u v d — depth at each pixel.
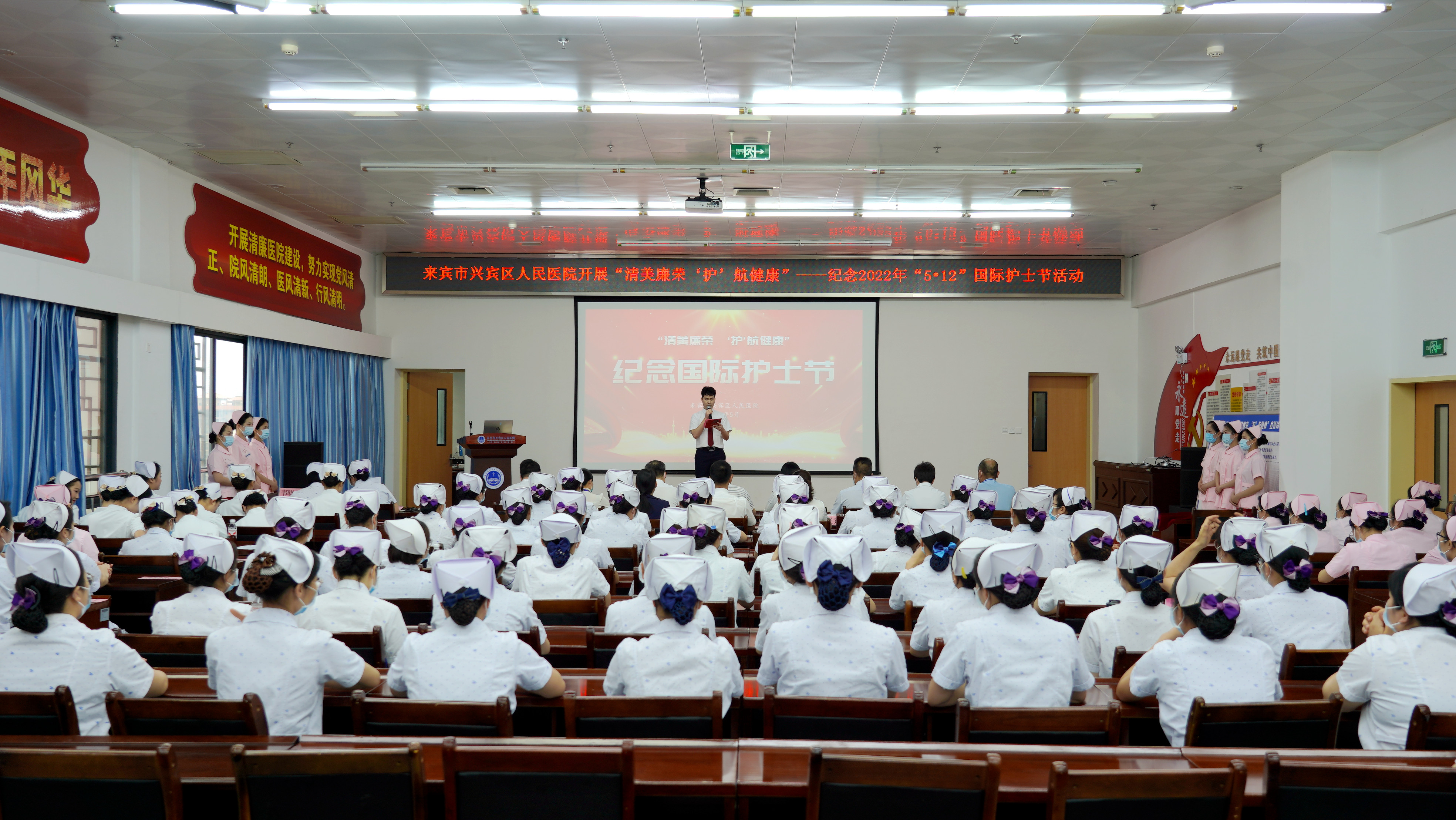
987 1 5.90
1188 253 13.00
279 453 12.01
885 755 2.53
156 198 9.59
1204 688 2.88
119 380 9.20
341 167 9.92
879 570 5.83
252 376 11.48
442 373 15.80
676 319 15.03
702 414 13.02
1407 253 8.78
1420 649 2.81
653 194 10.98
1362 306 9.05
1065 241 13.60
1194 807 2.21
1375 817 2.21
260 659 2.94
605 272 14.98
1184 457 12.22
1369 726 2.92
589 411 15.03
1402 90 7.40
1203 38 6.46
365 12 6.13
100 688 2.90
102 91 7.64
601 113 8.09
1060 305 14.99
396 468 15.25
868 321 15.02
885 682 3.21
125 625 5.24
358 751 2.28
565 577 4.87
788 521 6.38
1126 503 13.41
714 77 7.25
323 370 13.23
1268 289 11.16
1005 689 2.99
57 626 2.90
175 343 9.98
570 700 2.77
